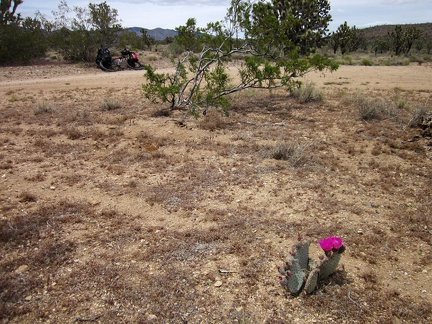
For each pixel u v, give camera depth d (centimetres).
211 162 596
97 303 305
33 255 362
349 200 483
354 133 741
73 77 1648
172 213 446
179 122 785
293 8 2327
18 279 329
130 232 405
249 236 398
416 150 658
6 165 571
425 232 416
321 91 1096
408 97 1080
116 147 662
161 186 511
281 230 411
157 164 586
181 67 964
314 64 943
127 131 740
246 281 333
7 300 305
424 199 491
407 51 3419
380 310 303
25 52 2122
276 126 791
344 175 559
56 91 1257
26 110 948
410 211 460
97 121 814
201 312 298
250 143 683
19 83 1462
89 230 409
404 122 803
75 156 624
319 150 654
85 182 525
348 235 405
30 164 588
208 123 779
